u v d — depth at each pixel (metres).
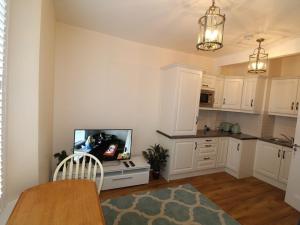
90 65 3.04
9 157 1.43
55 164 2.90
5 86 1.31
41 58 1.53
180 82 3.25
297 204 2.58
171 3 1.99
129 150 3.11
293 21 2.17
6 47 1.29
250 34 2.64
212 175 3.66
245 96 3.82
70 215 1.08
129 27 2.75
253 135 3.90
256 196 2.90
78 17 2.54
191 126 3.47
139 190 2.86
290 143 3.27
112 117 3.31
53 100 2.78
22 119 1.45
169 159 3.28
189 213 2.35
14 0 1.36
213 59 4.23
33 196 1.25
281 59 3.80
